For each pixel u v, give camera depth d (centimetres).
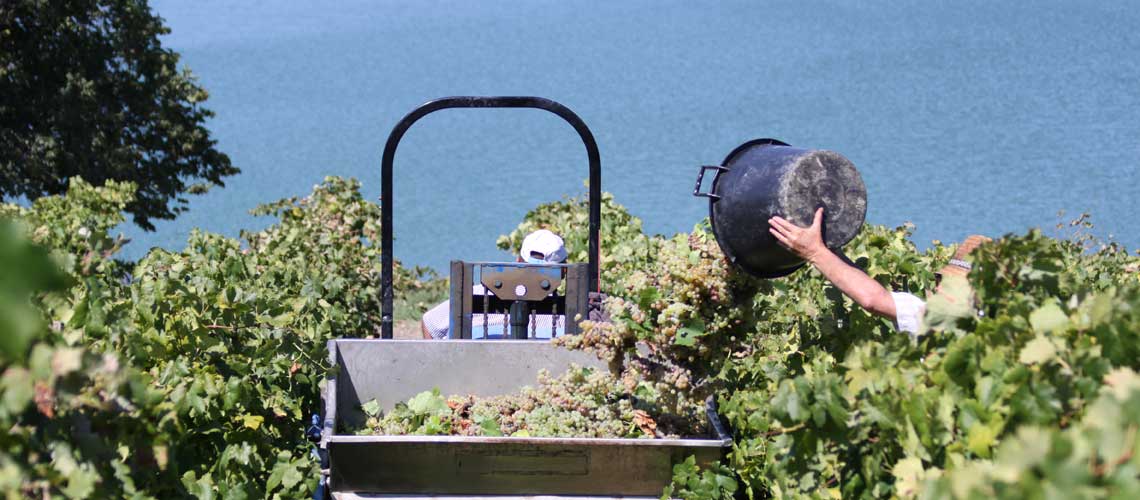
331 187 1365
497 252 5641
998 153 8819
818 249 482
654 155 9450
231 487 477
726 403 570
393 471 507
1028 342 339
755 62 16675
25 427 315
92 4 2916
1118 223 5625
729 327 546
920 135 10044
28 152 2794
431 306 1734
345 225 1333
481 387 642
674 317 535
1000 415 333
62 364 290
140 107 2973
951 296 402
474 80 16100
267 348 592
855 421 386
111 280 629
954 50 16650
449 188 8056
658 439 513
